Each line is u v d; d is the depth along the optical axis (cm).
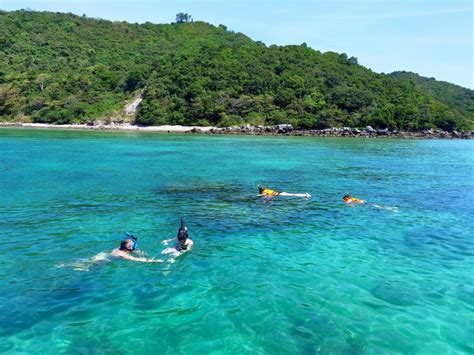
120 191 1894
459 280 914
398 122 8200
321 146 5075
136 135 6444
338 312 755
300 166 3008
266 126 7638
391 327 705
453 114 9212
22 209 1494
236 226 1329
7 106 8994
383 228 1328
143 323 703
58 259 993
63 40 12031
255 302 788
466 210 1595
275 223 1375
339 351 629
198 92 8338
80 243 1115
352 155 3994
